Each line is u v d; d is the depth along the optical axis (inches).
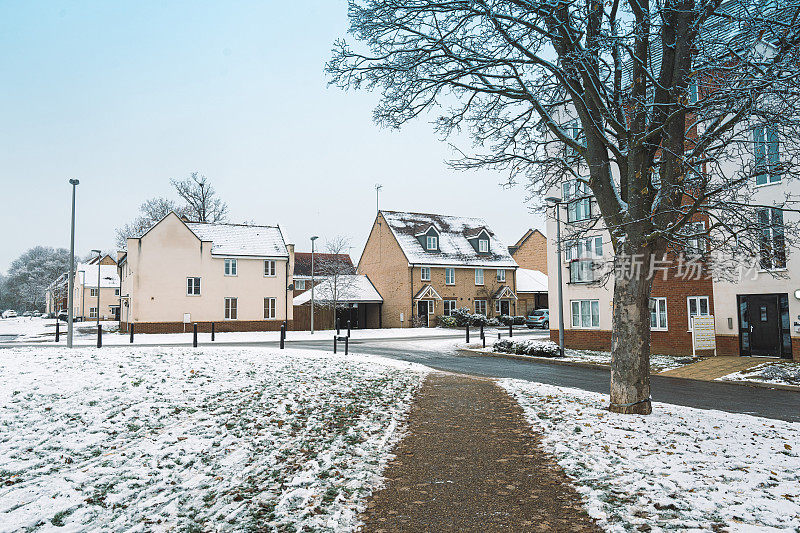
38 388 375.2
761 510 180.9
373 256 1999.3
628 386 350.6
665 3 331.6
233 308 1599.4
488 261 1934.1
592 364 727.7
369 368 615.8
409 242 1857.8
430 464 245.9
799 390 507.2
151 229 1513.3
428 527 176.9
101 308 2979.8
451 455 259.8
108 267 3129.9
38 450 253.1
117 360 535.5
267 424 318.3
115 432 288.4
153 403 354.6
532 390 466.6
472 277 1897.1
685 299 805.9
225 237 1663.4
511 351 880.9
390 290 1876.2
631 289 349.4
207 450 264.2
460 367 714.8
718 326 743.7
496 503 197.0
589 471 228.1
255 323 1621.6
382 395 432.8
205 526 177.6
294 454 261.7
